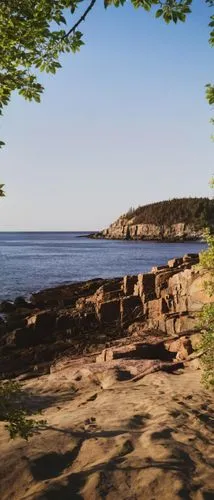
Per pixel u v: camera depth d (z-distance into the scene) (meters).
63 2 3.97
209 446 5.06
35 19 4.03
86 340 20.08
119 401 7.92
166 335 18.00
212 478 4.10
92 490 3.85
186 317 17.64
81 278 51.72
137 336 18.75
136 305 22.86
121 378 10.30
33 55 4.42
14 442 5.28
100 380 10.48
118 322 22.44
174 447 4.92
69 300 29.92
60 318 21.64
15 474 4.34
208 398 7.82
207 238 8.67
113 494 3.79
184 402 7.46
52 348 18.39
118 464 4.43
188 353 12.48
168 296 21.31
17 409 4.57
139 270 61.56
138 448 4.97
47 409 8.04
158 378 10.00
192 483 3.96
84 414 6.88
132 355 13.07
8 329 22.20
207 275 10.64
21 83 4.48
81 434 5.61
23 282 47.72
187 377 10.05
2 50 4.21
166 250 122.44
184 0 3.94
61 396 9.27
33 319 21.12
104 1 3.94
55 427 5.97
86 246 154.12
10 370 16.81
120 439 5.25
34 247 144.38
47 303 30.84
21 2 3.87
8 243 191.88
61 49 4.43
